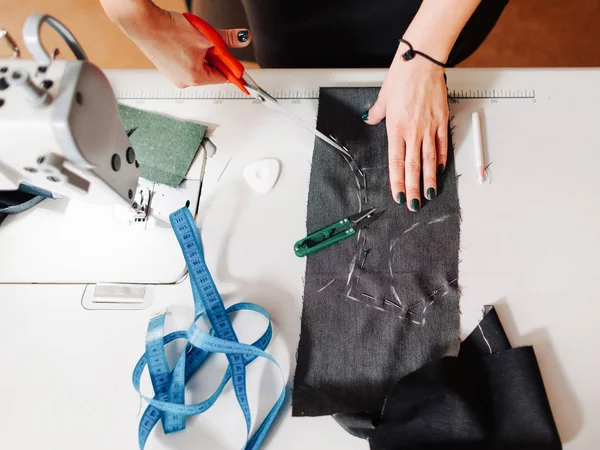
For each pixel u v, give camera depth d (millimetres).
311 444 659
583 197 769
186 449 665
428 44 778
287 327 727
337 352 704
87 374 708
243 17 1220
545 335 697
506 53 1622
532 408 643
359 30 991
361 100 859
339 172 811
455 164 803
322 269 750
